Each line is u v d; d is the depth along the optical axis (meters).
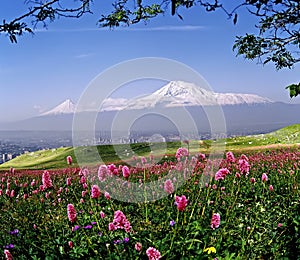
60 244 1.45
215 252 1.23
